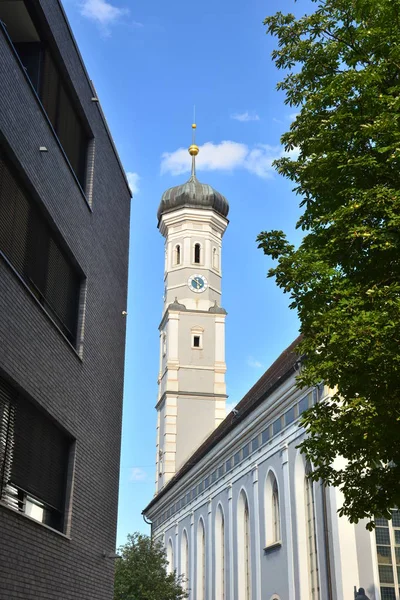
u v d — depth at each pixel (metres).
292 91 16.61
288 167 15.95
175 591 50.69
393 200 13.19
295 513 34.28
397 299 12.48
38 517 15.70
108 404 21.20
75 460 17.52
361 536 28.70
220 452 48.50
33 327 14.70
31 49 16.80
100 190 21.05
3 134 13.27
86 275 19.17
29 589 13.91
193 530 55.78
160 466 72.69
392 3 15.06
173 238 78.31
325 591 30.05
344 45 15.74
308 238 15.23
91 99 20.36
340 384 13.26
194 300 75.25
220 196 78.81
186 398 72.50
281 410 37.62
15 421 14.24
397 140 13.77
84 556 18.00
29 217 15.42
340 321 12.68
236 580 43.34
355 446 13.89
